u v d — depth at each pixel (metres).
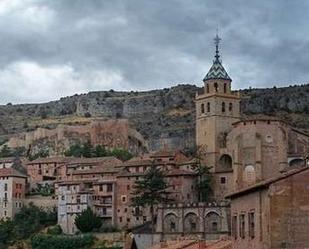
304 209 65.00
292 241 64.69
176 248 89.00
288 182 65.50
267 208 66.00
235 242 78.50
